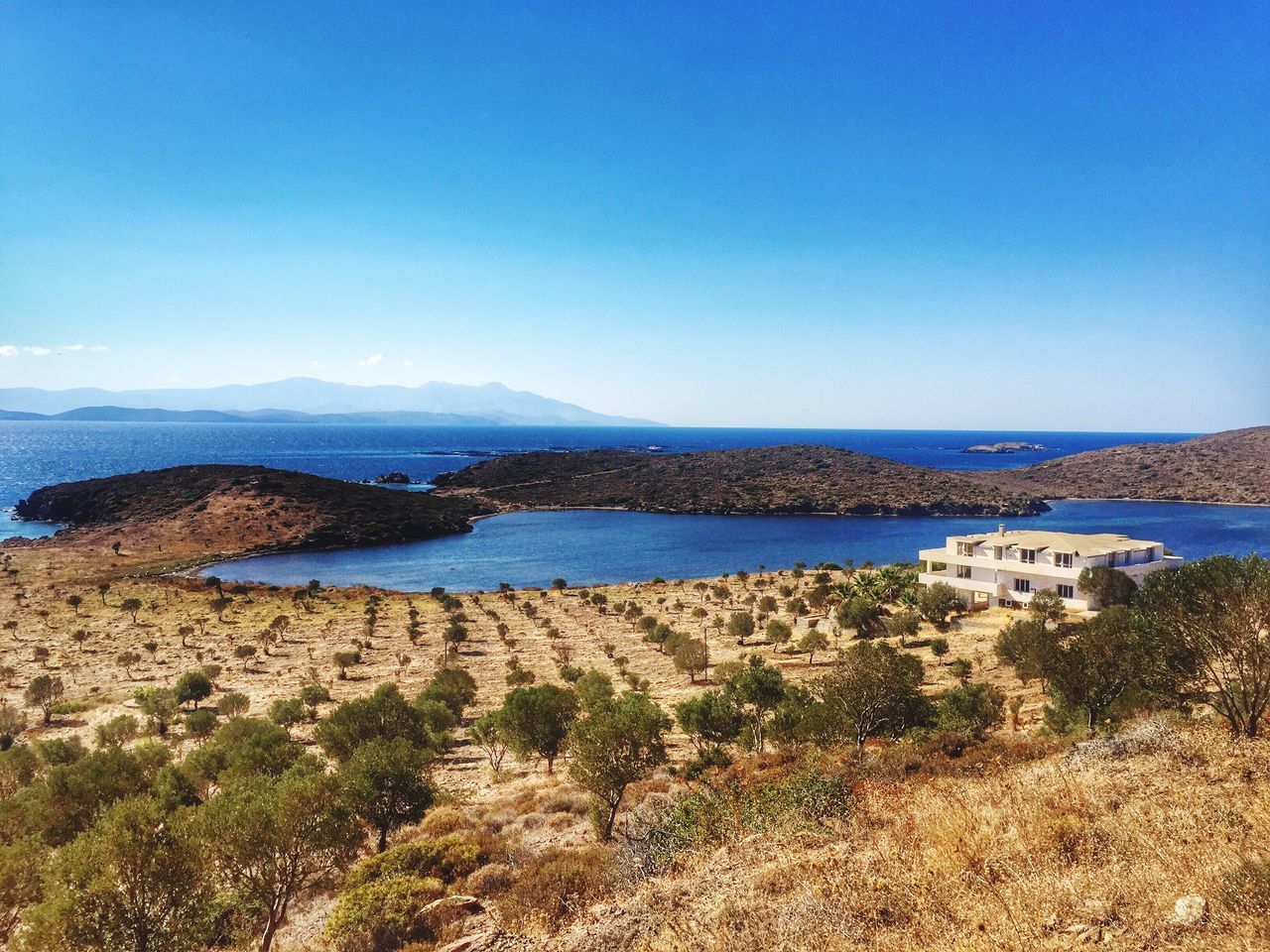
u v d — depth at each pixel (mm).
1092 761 12414
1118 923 6770
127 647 70750
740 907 8898
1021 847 8953
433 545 155625
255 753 27484
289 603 96562
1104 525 170500
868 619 62125
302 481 182375
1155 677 17234
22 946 13188
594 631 76438
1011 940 6762
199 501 163625
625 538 164875
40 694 47938
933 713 26516
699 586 100500
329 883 19000
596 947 9203
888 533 171000
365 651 69312
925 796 12188
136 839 13648
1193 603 15852
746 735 31016
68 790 23531
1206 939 6168
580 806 22797
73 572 114062
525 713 30922
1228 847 7688
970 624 60844
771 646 64562
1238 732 13984
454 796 27766
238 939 16031
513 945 10359
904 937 7367
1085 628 24172
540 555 144375
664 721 22281
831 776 14648
